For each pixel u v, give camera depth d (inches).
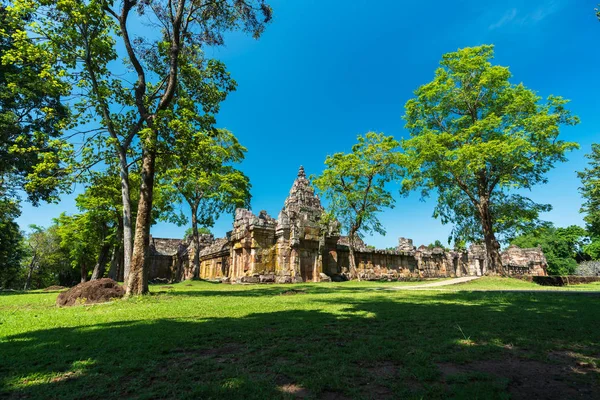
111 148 625.0
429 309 380.5
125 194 566.9
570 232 2610.7
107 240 1334.9
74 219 1393.9
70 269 2273.6
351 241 1273.4
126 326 275.9
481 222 1147.9
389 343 211.0
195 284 1007.0
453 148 1109.7
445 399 128.0
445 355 186.5
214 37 710.5
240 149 1401.3
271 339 228.4
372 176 1261.1
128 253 554.3
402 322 290.4
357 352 190.5
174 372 159.6
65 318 329.1
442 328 262.5
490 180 1101.7
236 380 147.0
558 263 2388.0
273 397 129.6
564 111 959.6
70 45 573.3
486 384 143.1
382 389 140.3
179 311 370.0
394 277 1411.2
